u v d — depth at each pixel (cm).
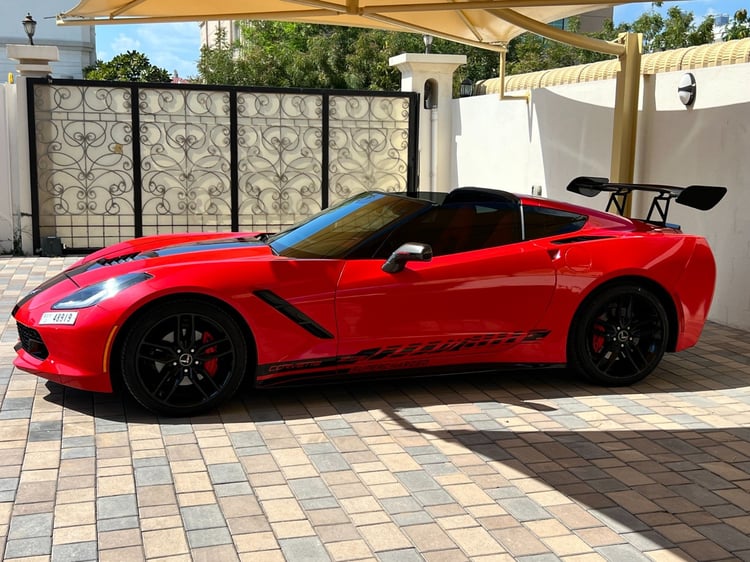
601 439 421
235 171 1140
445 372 487
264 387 455
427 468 378
